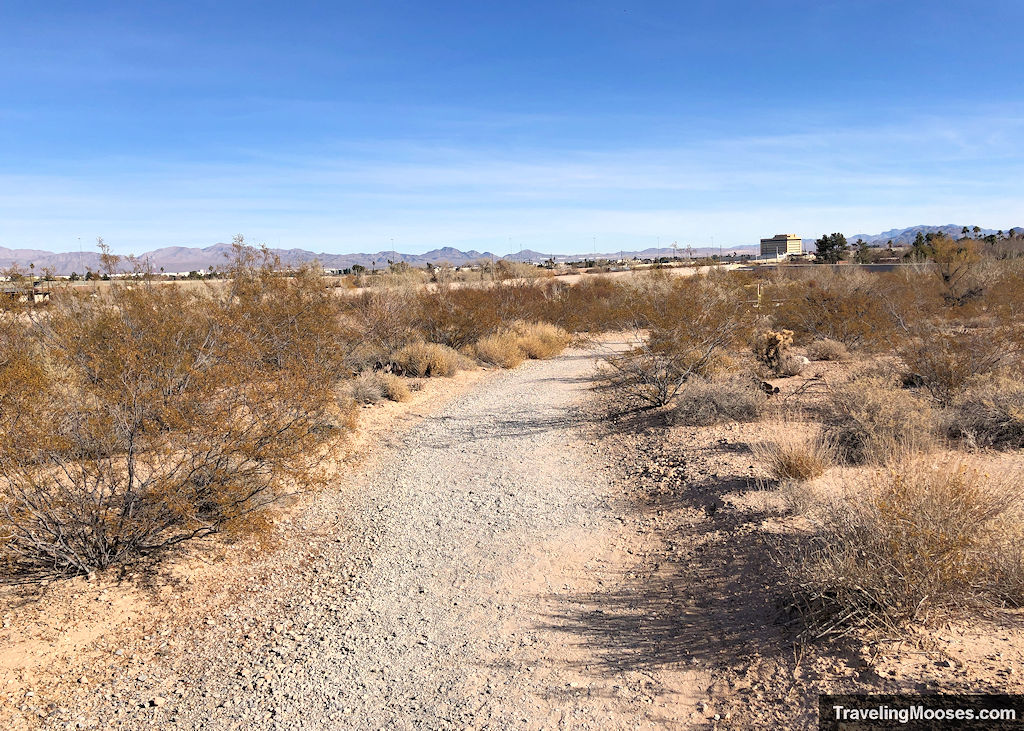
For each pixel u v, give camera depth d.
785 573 4.80
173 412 5.77
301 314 10.59
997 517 4.44
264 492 7.13
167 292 9.85
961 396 9.54
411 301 20.64
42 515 5.46
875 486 5.15
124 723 3.95
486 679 4.25
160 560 6.07
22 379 5.30
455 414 12.91
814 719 3.29
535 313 27.42
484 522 7.24
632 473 8.63
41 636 4.85
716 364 13.59
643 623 4.76
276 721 3.94
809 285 22.64
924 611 3.93
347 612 5.32
